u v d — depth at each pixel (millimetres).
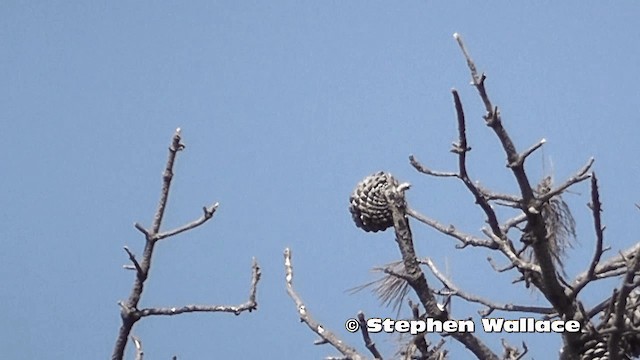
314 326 8539
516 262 8250
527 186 8055
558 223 8758
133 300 8180
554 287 8234
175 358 8586
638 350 8727
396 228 8695
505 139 7957
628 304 8727
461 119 7895
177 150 8391
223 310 8422
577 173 7973
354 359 8305
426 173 8172
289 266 8977
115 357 8172
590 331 8070
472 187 8141
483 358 8492
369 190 9125
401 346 8602
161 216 8281
